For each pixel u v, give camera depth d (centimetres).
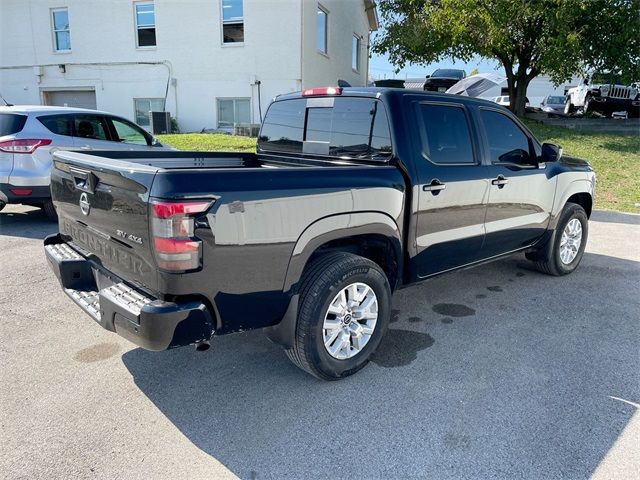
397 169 331
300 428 270
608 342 372
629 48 1399
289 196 270
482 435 264
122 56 1694
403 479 234
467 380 318
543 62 1423
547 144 470
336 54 1872
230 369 331
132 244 259
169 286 242
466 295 470
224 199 246
